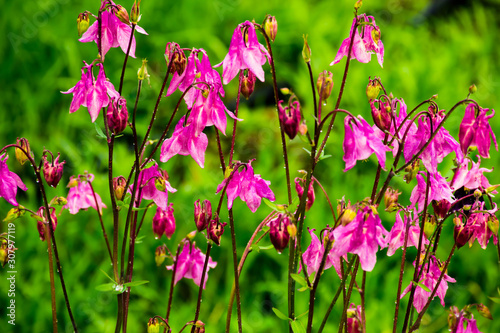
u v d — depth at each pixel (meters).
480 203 2.21
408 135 2.08
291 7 6.18
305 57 2.03
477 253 4.25
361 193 4.48
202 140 2.16
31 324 3.95
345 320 2.26
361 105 5.11
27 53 5.61
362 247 1.93
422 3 7.47
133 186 2.23
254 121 5.64
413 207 2.26
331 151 4.98
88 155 4.84
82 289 4.08
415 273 2.22
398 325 3.86
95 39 2.22
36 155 5.09
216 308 4.09
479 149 2.02
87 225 4.38
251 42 2.09
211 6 6.10
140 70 2.18
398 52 6.16
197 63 2.16
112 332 3.86
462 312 2.19
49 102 5.45
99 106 2.16
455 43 6.29
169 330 2.39
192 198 4.47
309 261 2.28
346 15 6.59
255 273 4.32
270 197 2.21
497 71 6.12
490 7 7.01
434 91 5.20
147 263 4.30
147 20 5.87
